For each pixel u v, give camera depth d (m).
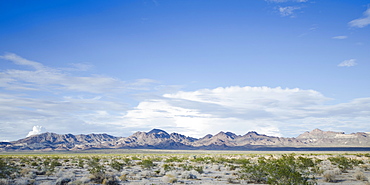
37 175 36.16
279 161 29.98
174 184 28.58
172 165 51.50
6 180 26.53
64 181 27.77
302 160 36.44
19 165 51.19
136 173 37.84
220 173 38.91
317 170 35.69
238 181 29.80
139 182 28.31
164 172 38.38
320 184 27.56
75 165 55.38
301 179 23.08
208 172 40.47
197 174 36.88
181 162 65.00
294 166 27.23
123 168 47.81
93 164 47.38
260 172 29.20
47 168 41.06
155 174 37.44
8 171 30.78
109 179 28.41
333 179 29.61
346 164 39.38
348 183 28.11
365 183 27.14
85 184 27.14
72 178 29.58
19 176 32.44
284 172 23.62
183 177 33.34
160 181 30.55
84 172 40.28
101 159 83.19
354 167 43.91
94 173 30.14
